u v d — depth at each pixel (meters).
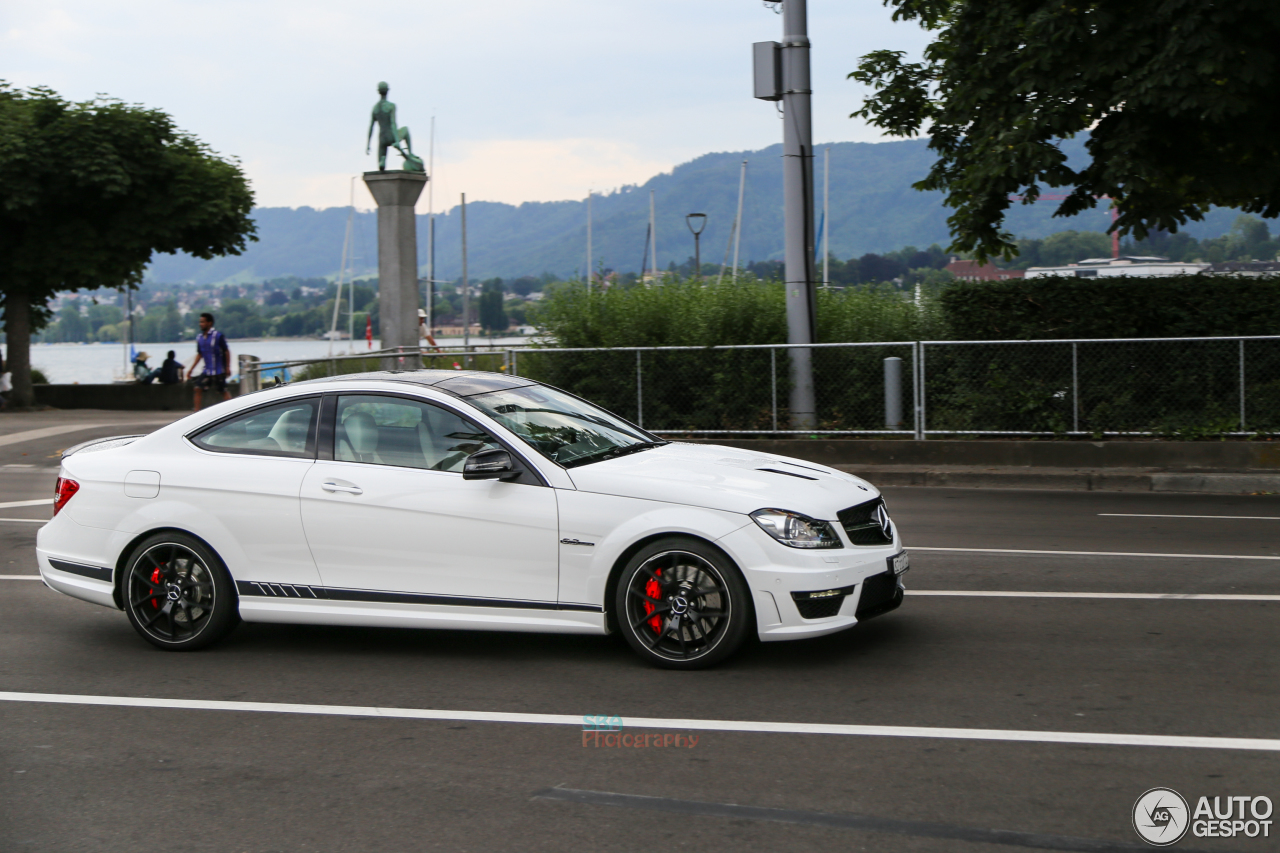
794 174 15.09
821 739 4.95
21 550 10.06
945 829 4.02
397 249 20.72
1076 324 14.11
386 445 6.57
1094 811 4.15
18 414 25.16
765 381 14.98
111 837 4.13
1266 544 9.34
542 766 4.73
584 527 6.09
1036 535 9.96
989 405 14.11
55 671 6.37
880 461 14.24
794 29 15.00
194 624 6.72
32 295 29.00
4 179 26.14
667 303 16.52
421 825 4.16
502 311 128.88
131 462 6.91
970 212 14.71
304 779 4.65
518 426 6.53
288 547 6.54
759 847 3.91
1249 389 13.38
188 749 5.04
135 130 27.80
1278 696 5.39
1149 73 12.59
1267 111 13.27
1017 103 14.15
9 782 4.68
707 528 5.90
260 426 6.82
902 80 16.75
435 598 6.34
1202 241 55.97
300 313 197.88
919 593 7.75
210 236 29.97
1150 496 12.37
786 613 5.83
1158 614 7.03
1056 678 5.76
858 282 17.23
